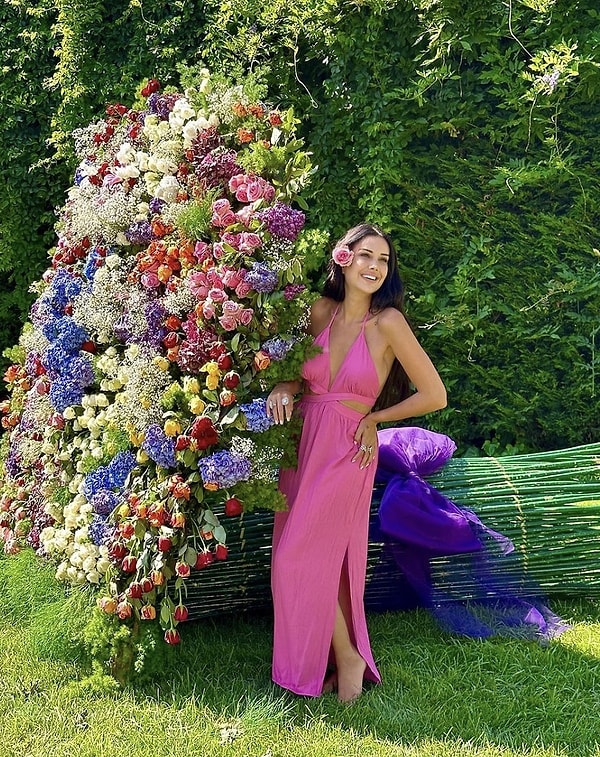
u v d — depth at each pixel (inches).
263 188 113.0
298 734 102.9
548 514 140.3
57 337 130.3
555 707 109.4
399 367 122.5
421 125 191.9
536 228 186.9
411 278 199.5
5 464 152.3
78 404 127.1
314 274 201.5
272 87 206.4
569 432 191.5
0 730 103.3
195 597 134.1
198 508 112.8
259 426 108.8
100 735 102.1
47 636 120.3
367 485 117.0
